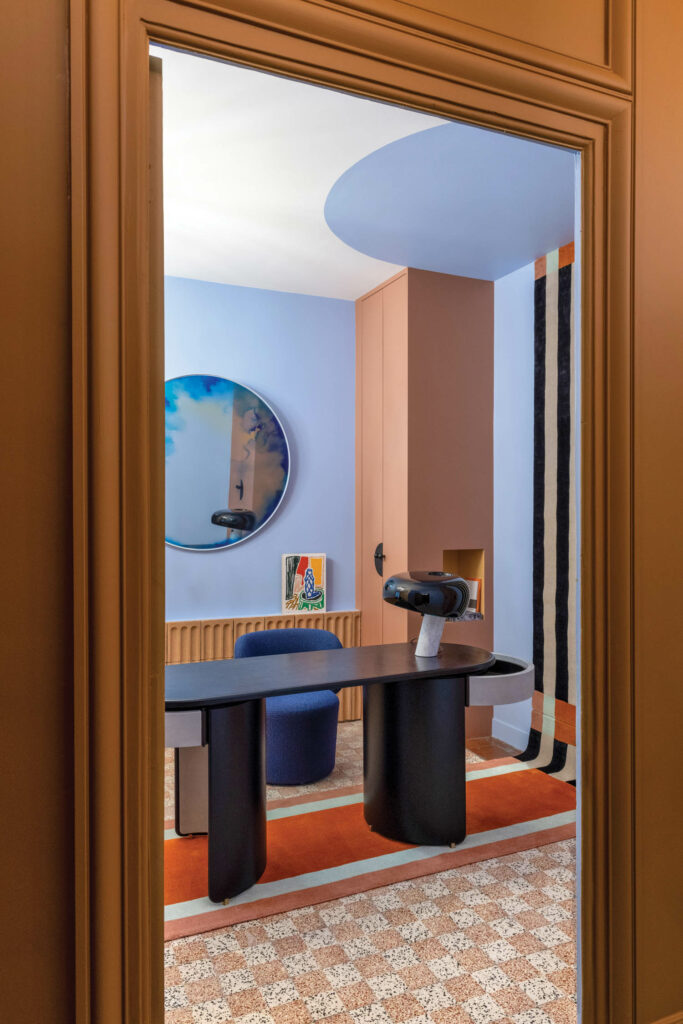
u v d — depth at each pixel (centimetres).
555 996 188
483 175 268
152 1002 108
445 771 275
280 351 427
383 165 258
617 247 148
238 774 237
